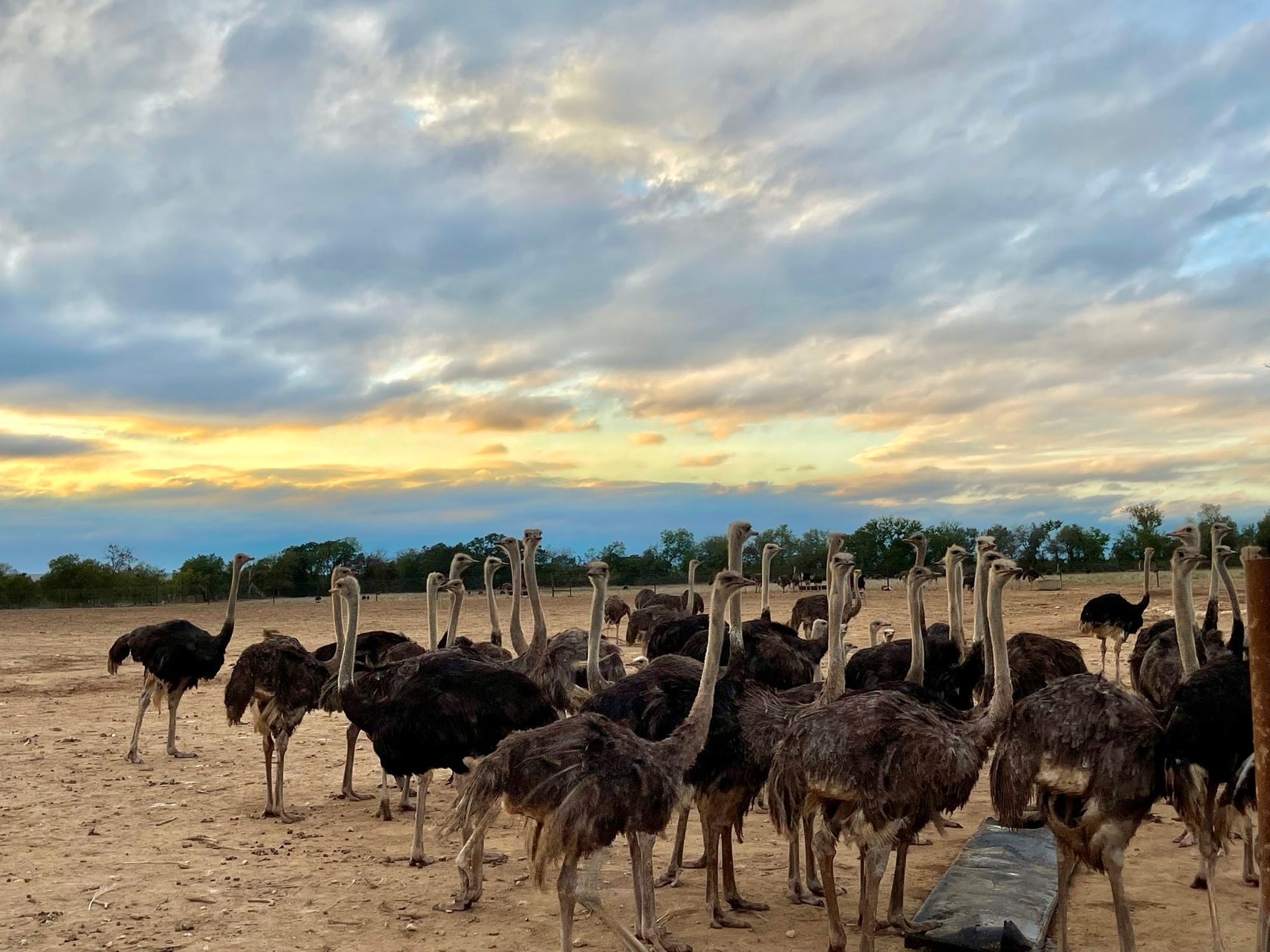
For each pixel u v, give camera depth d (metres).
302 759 13.50
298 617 45.47
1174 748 6.04
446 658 8.84
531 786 6.32
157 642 13.33
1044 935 6.60
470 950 6.90
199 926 7.32
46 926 7.34
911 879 8.23
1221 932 6.60
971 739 6.49
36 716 17.14
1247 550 5.08
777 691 10.19
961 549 11.16
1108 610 17.73
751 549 68.12
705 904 7.75
